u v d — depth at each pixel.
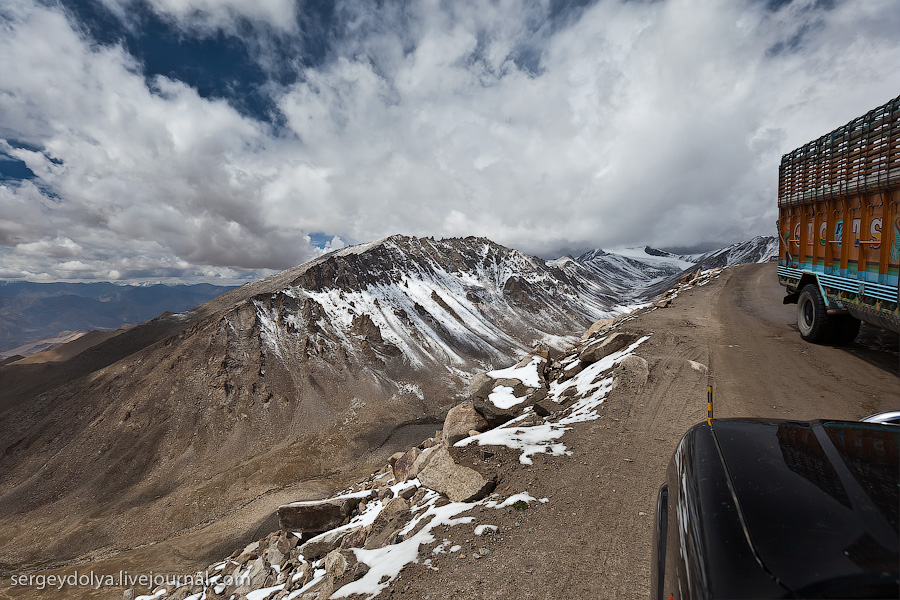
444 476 7.30
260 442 182.62
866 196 9.80
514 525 5.56
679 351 12.96
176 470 164.38
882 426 2.54
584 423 8.86
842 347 12.33
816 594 1.42
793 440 2.57
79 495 153.38
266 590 8.88
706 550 1.92
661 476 6.55
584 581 4.32
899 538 1.51
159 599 14.12
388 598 4.46
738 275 37.12
